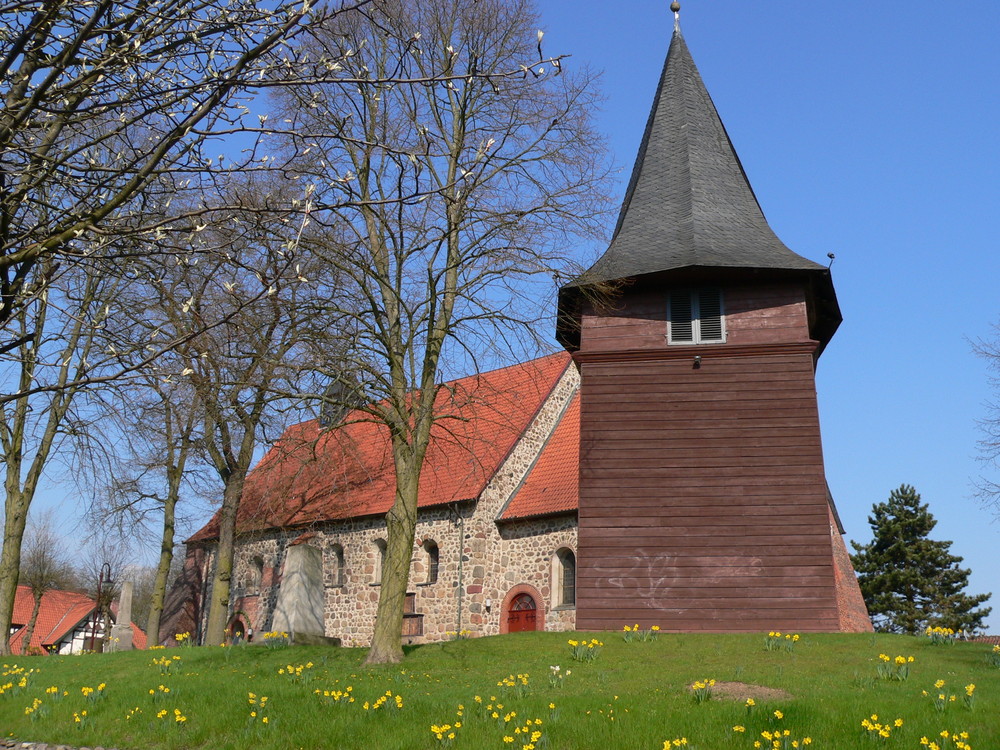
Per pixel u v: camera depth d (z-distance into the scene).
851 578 29.94
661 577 22.11
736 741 11.54
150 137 8.17
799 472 22.34
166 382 6.99
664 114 28.03
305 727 13.05
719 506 22.41
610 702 13.60
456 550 28.53
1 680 18.48
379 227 20.22
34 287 7.26
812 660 17.06
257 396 19.56
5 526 25.38
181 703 14.70
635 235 25.59
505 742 11.87
